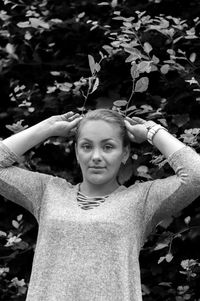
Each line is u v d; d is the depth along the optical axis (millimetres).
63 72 3396
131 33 2959
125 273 2178
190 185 2236
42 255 2234
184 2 3285
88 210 2283
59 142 3197
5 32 3525
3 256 3389
